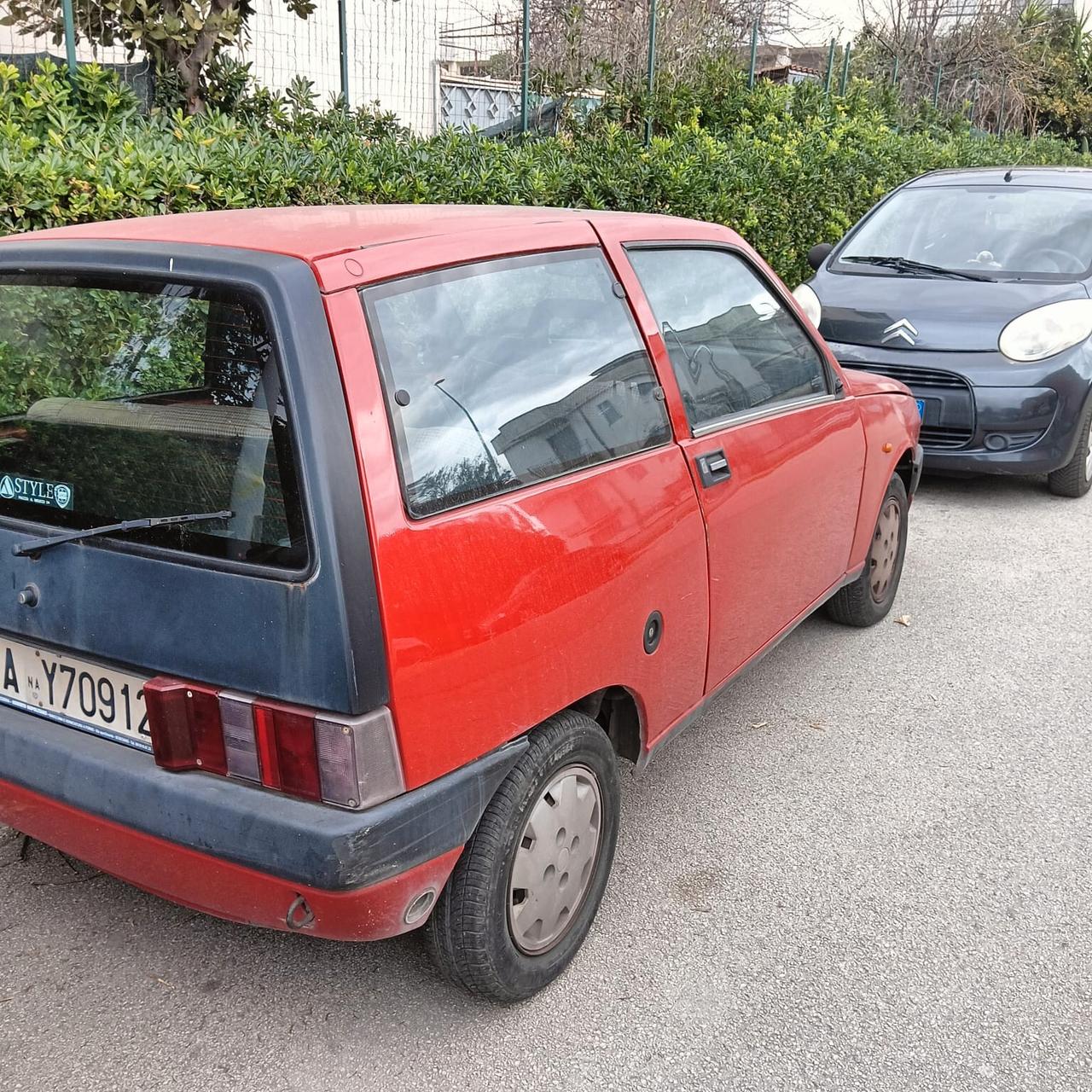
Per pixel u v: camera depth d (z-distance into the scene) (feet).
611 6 41.83
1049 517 21.52
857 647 15.40
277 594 6.54
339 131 25.70
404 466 6.85
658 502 9.08
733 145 34.22
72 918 9.32
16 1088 7.53
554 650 7.82
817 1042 8.19
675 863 10.40
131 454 7.16
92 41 23.06
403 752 6.72
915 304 22.06
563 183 25.61
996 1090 7.79
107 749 7.33
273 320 6.60
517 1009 8.44
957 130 60.59
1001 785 11.94
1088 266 22.72
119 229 8.05
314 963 8.88
